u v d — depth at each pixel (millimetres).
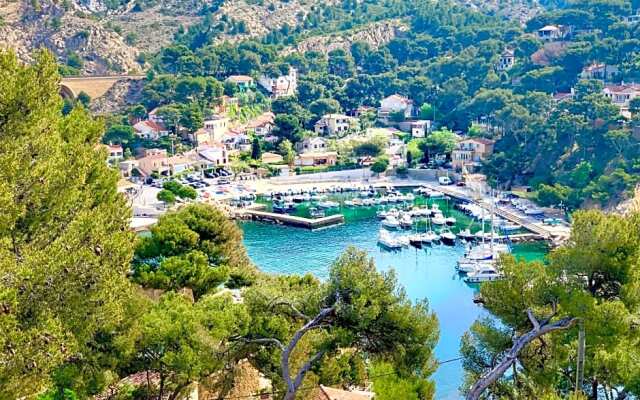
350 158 190625
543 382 31375
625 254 29203
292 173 180625
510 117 176250
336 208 149375
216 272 42688
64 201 26062
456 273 98562
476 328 32781
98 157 34812
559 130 161000
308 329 27594
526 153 167625
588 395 32188
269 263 106750
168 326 28641
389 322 27812
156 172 172375
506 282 31641
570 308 28562
